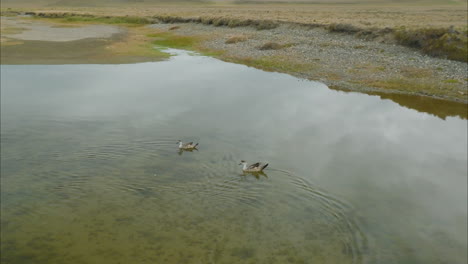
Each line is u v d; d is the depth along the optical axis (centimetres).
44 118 2817
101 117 2841
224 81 4091
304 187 1800
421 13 11212
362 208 1630
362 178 1903
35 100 3312
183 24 9412
